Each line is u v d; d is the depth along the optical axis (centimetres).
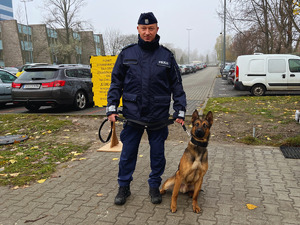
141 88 295
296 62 1231
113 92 308
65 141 581
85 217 287
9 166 436
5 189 357
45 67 888
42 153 499
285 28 1587
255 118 725
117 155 491
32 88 870
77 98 945
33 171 414
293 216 281
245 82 1267
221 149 505
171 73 310
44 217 288
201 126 286
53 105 881
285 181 365
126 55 298
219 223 272
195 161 287
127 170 319
